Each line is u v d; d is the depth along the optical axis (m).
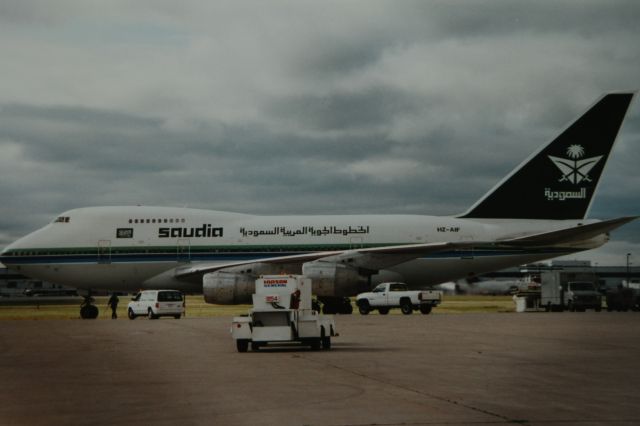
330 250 48.88
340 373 15.62
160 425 10.10
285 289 21.89
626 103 49.47
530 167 49.78
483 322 36.62
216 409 11.29
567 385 13.59
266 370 16.34
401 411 10.91
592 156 49.56
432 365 17.00
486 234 49.12
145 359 19.19
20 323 41.34
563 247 49.06
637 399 11.96
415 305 47.72
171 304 46.09
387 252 46.47
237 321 21.23
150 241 49.97
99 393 13.11
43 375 15.91
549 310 55.72
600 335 26.55
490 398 12.09
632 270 152.38
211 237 49.75
